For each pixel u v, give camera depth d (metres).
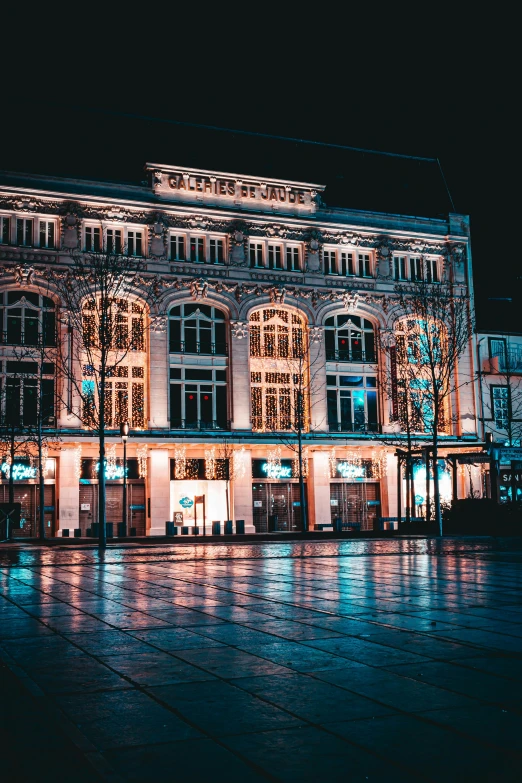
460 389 55.62
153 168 51.44
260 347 53.16
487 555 22.88
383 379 54.25
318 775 4.52
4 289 47.41
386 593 13.41
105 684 6.85
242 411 51.31
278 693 6.41
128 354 49.81
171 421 50.25
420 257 57.59
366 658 7.82
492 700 6.11
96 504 48.34
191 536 41.59
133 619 10.77
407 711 5.81
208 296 51.53
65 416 47.75
